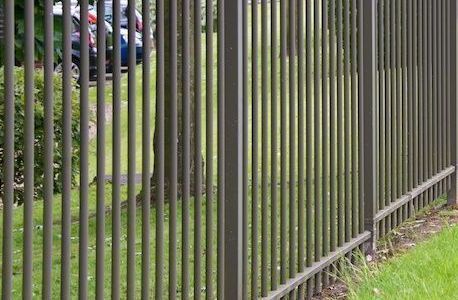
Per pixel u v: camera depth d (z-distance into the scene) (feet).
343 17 20.42
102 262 12.22
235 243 15.39
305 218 19.66
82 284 11.81
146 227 13.07
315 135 18.69
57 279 22.59
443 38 28.40
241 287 15.65
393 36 23.88
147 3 12.79
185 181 14.01
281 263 17.54
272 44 16.63
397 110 24.27
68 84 11.32
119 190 12.42
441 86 28.30
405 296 18.44
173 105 13.73
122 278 21.74
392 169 24.07
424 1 26.48
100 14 11.87
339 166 20.02
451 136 29.35
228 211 15.38
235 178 15.28
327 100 19.25
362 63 21.43
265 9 16.43
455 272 20.18
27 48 10.73
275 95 16.78
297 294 18.35
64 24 11.26
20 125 21.21
